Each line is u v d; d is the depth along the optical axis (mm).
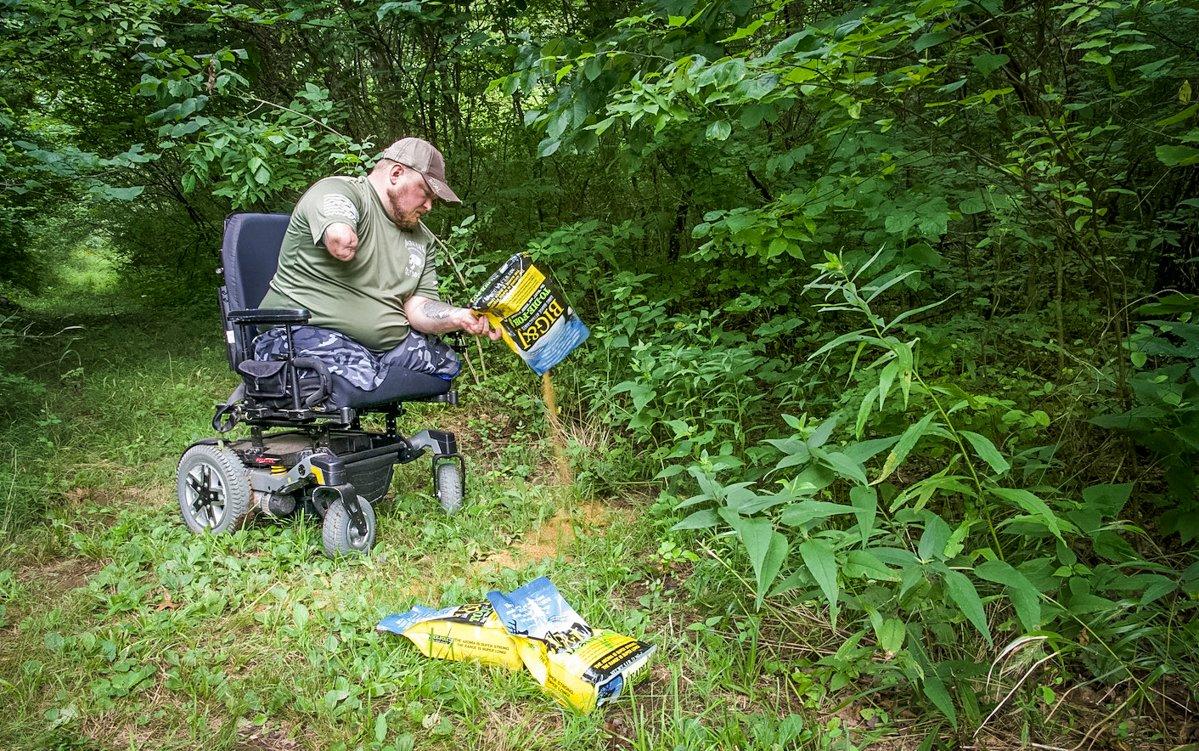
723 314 5469
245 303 3279
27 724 2027
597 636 2279
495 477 3883
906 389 1866
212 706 2139
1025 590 1773
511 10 6383
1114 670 2027
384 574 2875
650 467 3781
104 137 7258
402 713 2088
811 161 4680
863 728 2074
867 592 2242
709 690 2188
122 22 4965
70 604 2590
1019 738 2004
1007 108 3367
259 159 4754
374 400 3135
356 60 6848
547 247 4891
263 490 3145
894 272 3189
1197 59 3092
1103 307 3988
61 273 11180
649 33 3369
